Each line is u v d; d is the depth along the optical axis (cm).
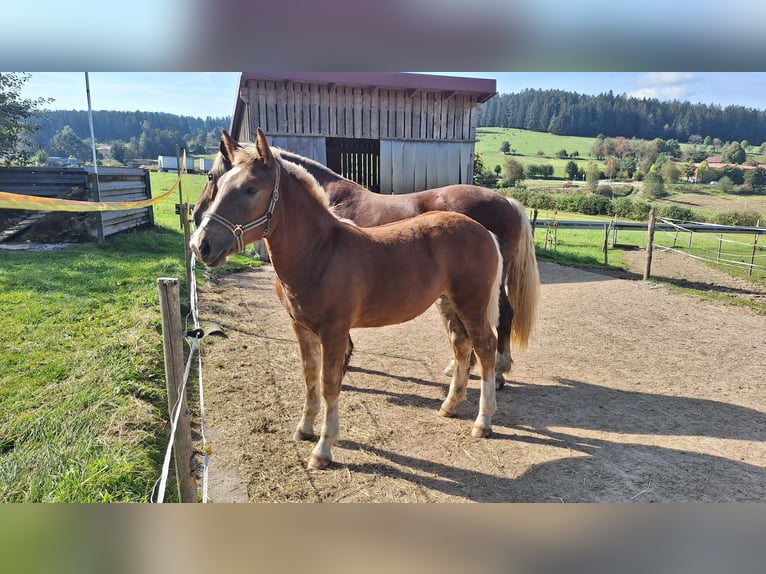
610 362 570
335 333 328
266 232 307
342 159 1320
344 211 548
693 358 584
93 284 753
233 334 617
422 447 373
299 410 426
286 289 330
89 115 1255
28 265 863
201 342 569
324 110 1054
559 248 1584
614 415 432
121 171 1356
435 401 455
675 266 1288
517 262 493
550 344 634
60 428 347
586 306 833
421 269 356
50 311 612
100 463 300
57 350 495
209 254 286
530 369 546
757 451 373
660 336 671
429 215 391
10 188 1198
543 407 447
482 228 391
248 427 393
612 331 691
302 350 361
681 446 379
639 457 362
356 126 1079
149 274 840
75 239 1170
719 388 495
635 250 1605
